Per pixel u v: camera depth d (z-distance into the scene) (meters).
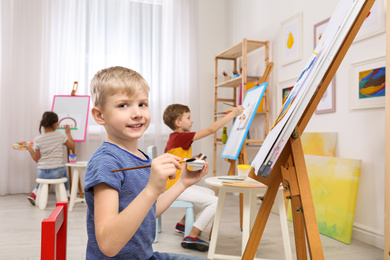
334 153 2.70
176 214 3.23
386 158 1.96
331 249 2.26
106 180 0.74
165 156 0.72
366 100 2.44
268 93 3.69
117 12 4.38
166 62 4.55
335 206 2.52
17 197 3.92
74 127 4.11
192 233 2.20
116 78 0.84
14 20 4.07
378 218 2.35
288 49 3.31
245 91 3.58
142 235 0.87
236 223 2.84
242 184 1.66
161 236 2.50
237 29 4.46
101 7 4.32
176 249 2.21
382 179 2.33
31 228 2.68
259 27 3.91
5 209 3.32
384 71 2.30
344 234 2.40
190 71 4.62
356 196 2.38
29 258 2.05
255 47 3.78
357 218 2.51
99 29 4.32
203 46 4.75
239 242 2.34
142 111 0.86
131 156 0.87
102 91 0.85
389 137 1.94
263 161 0.93
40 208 3.32
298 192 0.96
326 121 2.85
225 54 4.24
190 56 4.62
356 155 2.54
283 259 2.03
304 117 0.96
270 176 1.05
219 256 1.86
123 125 0.84
